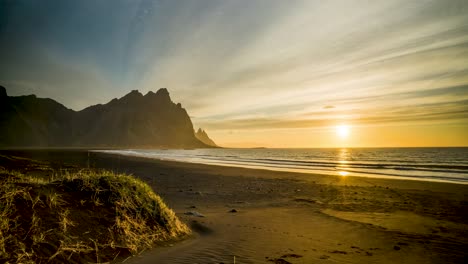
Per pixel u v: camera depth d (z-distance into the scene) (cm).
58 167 2203
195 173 2605
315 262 456
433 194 1449
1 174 590
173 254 471
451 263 475
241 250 505
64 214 455
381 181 2062
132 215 554
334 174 2716
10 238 357
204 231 672
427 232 690
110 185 599
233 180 2078
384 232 683
